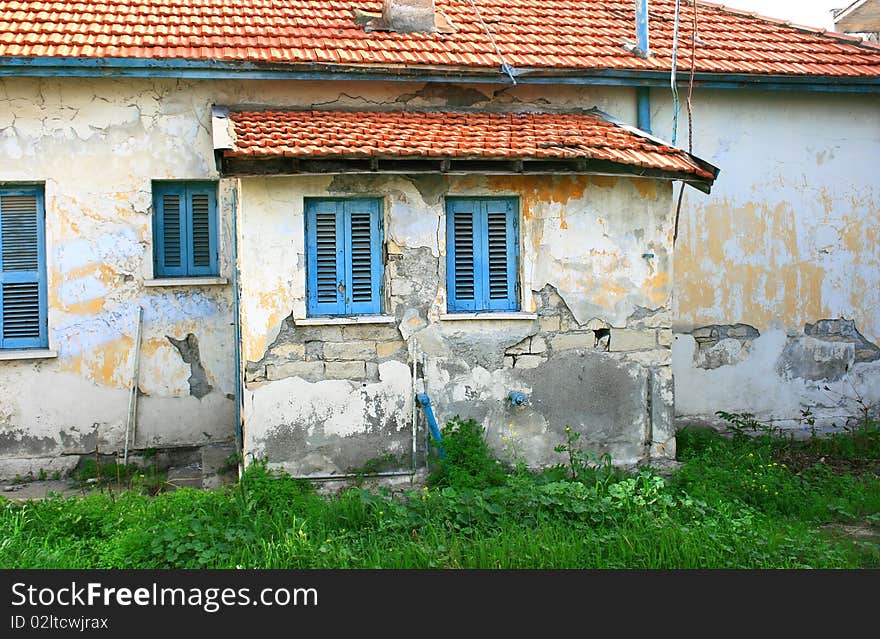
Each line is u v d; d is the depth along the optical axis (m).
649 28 12.55
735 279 11.69
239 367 9.65
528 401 9.54
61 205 10.18
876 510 8.98
